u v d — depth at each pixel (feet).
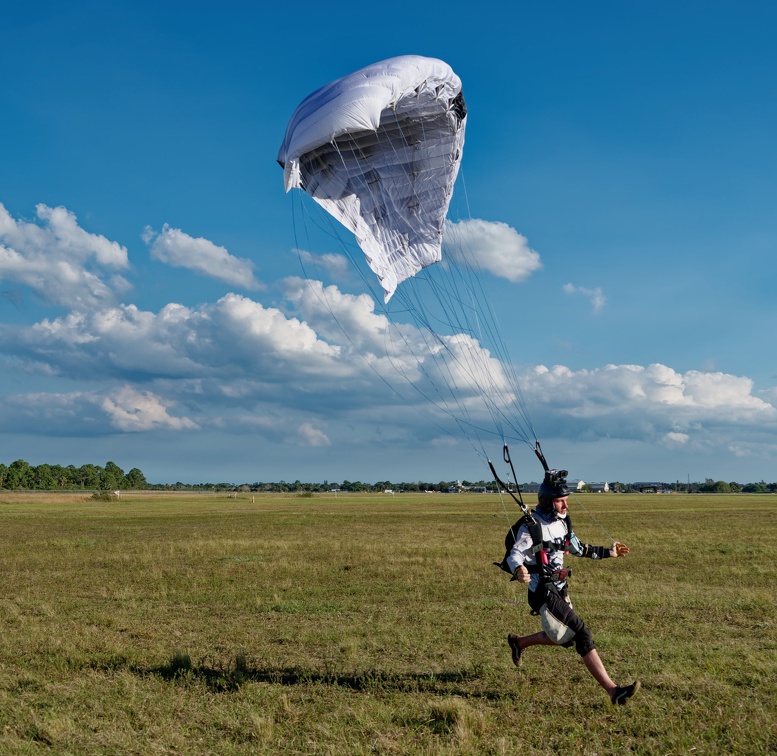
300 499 376.68
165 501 314.76
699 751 18.03
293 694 23.76
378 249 29.48
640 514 176.76
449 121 28.45
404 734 19.79
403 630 33.78
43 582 53.98
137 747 18.88
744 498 402.93
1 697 23.27
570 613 22.85
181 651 28.45
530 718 20.92
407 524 131.85
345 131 25.26
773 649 29.66
